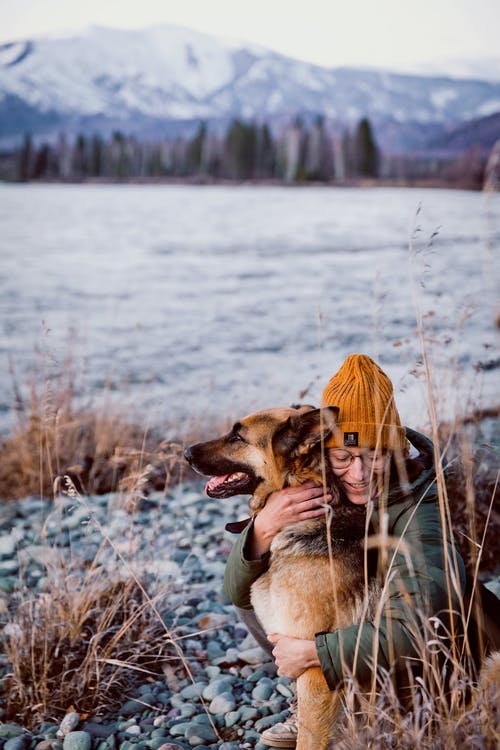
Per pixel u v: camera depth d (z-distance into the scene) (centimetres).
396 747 243
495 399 605
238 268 2598
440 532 291
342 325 1495
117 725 337
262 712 343
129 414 838
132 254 3073
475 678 269
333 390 309
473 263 2297
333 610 295
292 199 8706
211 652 399
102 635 371
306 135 14600
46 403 483
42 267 2612
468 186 10781
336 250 3181
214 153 16325
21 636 372
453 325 610
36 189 12456
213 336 1453
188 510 619
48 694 350
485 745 232
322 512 306
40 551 522
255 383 1062
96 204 7412
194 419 836
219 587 474
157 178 16875
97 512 610
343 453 303
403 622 266
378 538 262
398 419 309
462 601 271
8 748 316
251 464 329
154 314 1720
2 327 1516
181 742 322
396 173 14162
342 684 273
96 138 16925
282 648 289
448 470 412
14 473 699
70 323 1552
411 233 296
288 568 305
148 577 454
